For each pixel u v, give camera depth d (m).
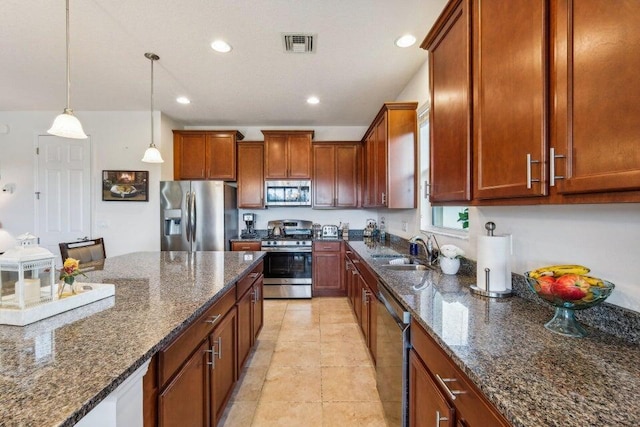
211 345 1.46
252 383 2.15
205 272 1.97
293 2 1.92
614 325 0.96
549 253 1.26
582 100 0.76
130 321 1.10
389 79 3.06
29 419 0.58
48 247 4.05
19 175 4.05
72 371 0.75
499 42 1.11
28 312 1.05
